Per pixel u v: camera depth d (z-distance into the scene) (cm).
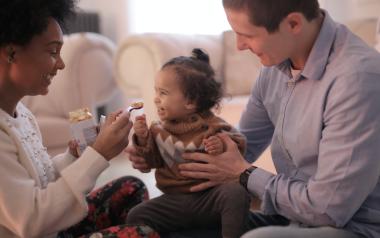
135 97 263
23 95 107
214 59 273
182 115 129
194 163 125
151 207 130
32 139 111
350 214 97
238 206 117
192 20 365
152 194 246
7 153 96
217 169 122
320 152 101
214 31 355
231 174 121
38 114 260
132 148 131
